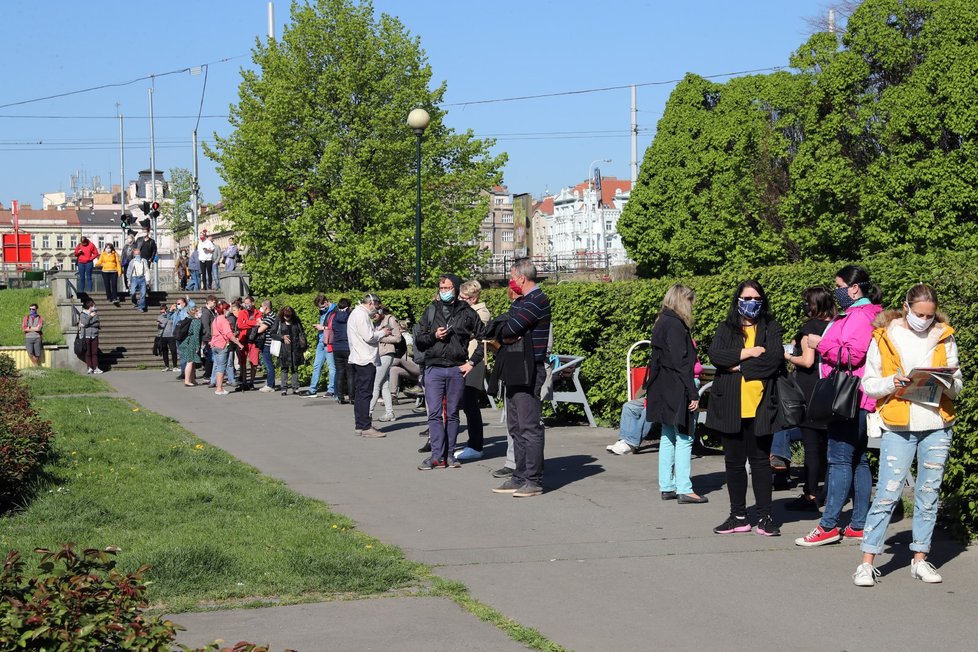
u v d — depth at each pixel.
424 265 37.78
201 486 9.88
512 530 8.26
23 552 7.29
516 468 9.84
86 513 8.56
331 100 37.38
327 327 19.28
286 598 6.33
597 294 14.31
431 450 11.56
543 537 8.01
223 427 15.20
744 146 41.91
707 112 47.34
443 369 11.33
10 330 35.94
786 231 38.66
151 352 29.47
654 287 13.12
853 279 7.81
